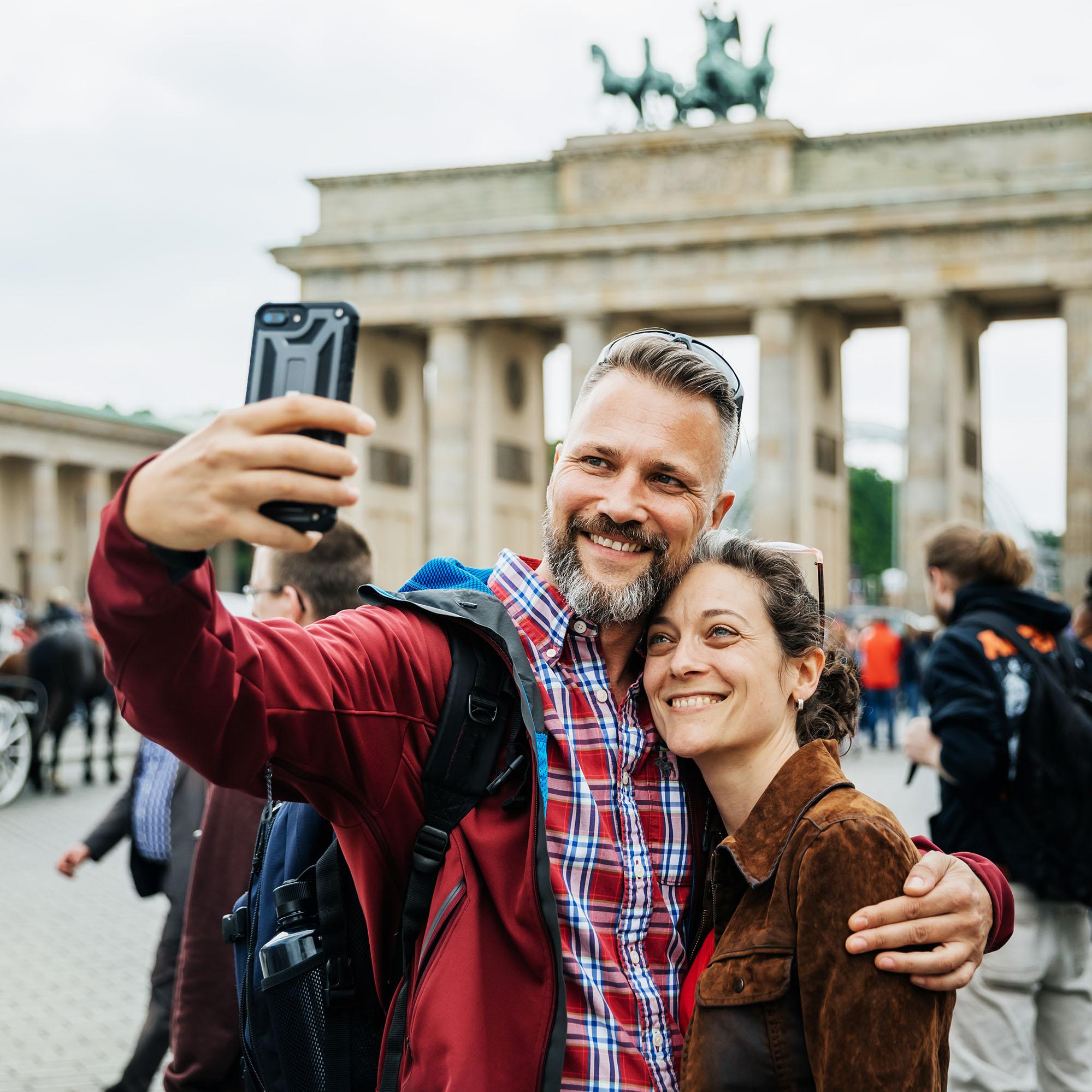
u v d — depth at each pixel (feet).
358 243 290.15
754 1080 14.70
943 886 14.96
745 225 265.13
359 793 14.75
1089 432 247.09
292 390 11.94
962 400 270.87
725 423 16.94
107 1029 54.80
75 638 117.60
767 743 16.80
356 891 15.87
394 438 304.71
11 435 348.59
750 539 17.92
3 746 111.96
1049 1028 33.37
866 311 285.64
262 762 13.69
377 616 15.43
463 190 292.20
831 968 14.49
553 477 16.96
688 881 16.62
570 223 276.21
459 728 14.97
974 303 277.85
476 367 293.84
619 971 15.08
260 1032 16.38
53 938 69.62
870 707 155.22
